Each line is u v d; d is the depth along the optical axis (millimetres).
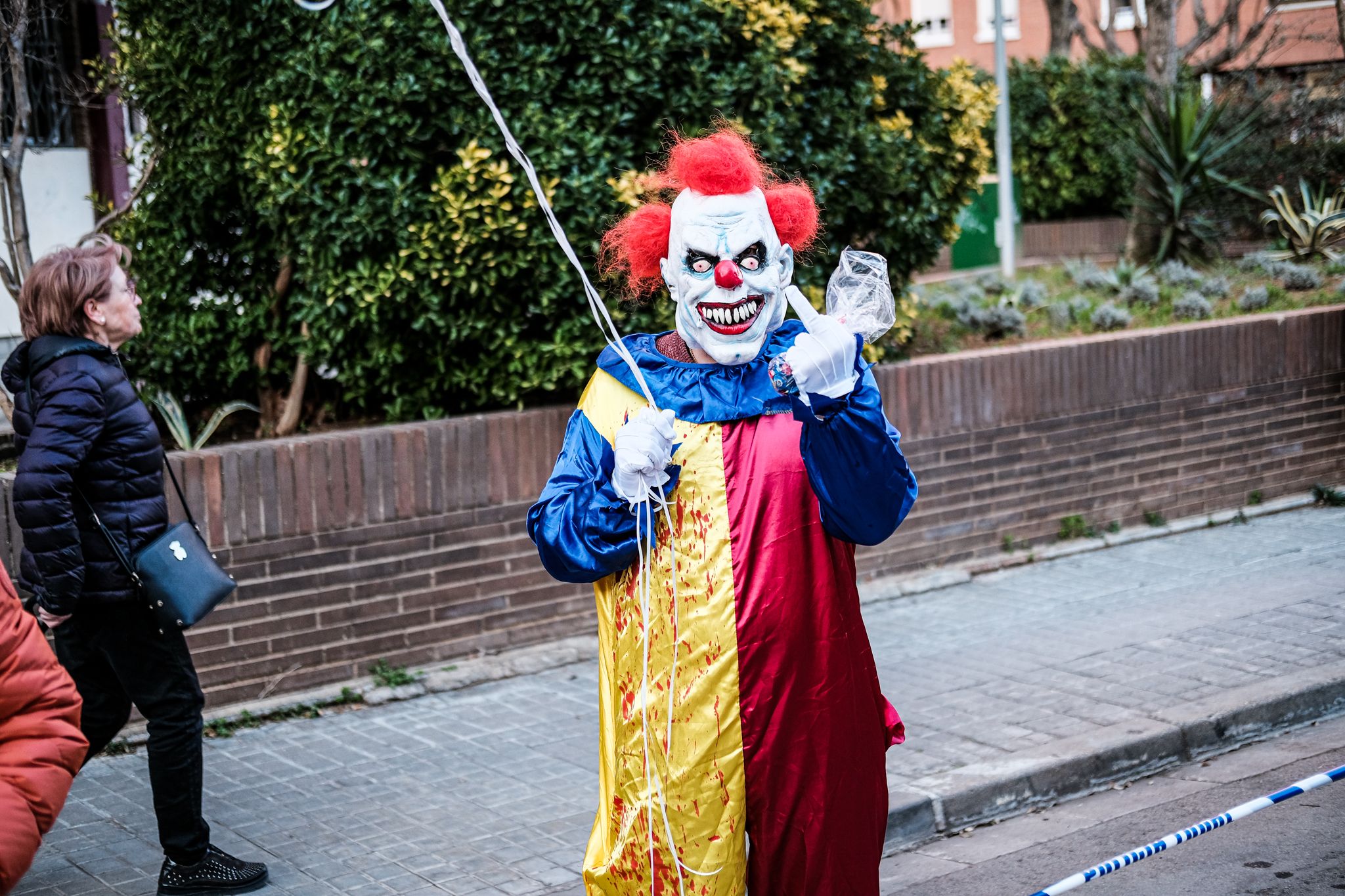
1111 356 8562
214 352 6758
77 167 8898
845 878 2879
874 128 7324
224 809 4820
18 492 3771
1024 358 8164
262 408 7008
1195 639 6598
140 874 4270
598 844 3020
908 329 8047
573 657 6414
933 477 7863
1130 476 8742
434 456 6121
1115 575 7906
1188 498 9055
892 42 8336
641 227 3053
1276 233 14297
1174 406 8906
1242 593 7422
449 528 6188
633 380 2943
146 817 4715
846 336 2643
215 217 6730
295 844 4527
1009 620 7066
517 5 6082
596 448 2963
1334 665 6148
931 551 7891
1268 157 14469
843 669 2865
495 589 6352
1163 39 13922
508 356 6383
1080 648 6531
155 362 6613
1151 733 5344
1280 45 17297
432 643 6180
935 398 7812
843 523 2809
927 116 8023
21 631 2346
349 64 5953
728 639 2807
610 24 6293
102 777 5074
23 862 2266
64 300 3879
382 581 6023
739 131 4371
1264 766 5328
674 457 2852
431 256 6023
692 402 2893
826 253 6949
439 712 5820
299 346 6414
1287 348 9461
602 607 3027
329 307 6172
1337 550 8336
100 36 8414
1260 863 4402
